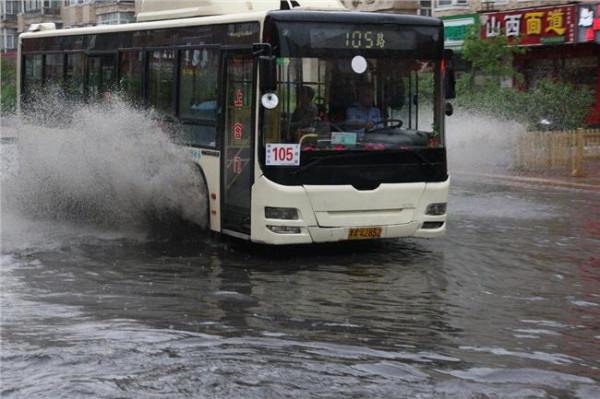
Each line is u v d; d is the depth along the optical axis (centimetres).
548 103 3334
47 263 1332
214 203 1452
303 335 959
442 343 937
